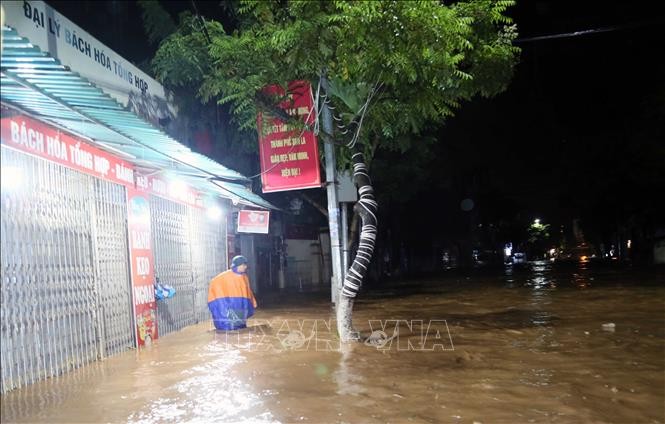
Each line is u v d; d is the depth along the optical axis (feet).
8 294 20.59
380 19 27.43
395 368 24.41
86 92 19.20
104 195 27.89
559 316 40.55
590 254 271.49
